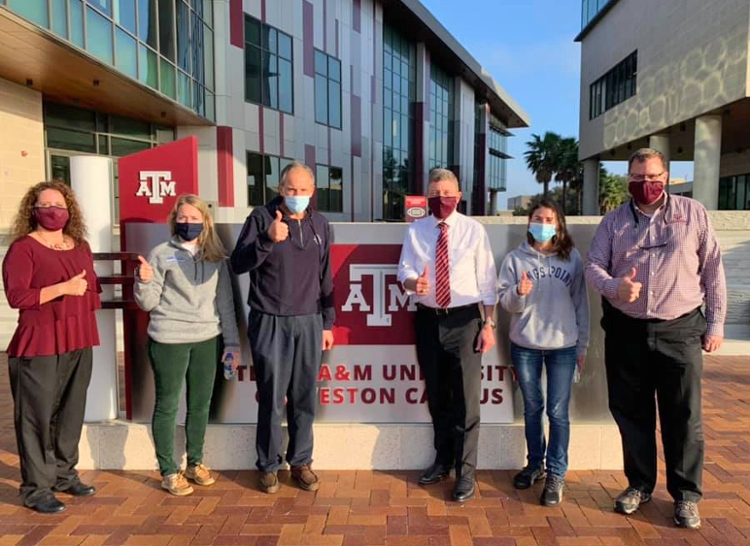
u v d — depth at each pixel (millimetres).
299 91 22250
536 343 3398
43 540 3012
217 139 18359
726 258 11883
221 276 3607
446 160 40438
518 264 3445
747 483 3654
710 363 7098
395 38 31594
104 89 13617
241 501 3453
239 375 3977
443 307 3383
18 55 11062
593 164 30094
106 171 3979
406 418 3996
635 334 3156
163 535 3061
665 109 20109
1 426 4781
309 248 3406
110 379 4102
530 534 3059
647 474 3322
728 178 29766
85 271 3383
